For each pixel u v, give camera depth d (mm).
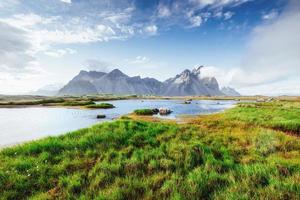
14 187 6500
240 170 7309
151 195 5863
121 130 12664
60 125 26891
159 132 13477
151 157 8969
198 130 15422
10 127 25375
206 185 6363
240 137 13672
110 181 6977
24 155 9008
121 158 8812
